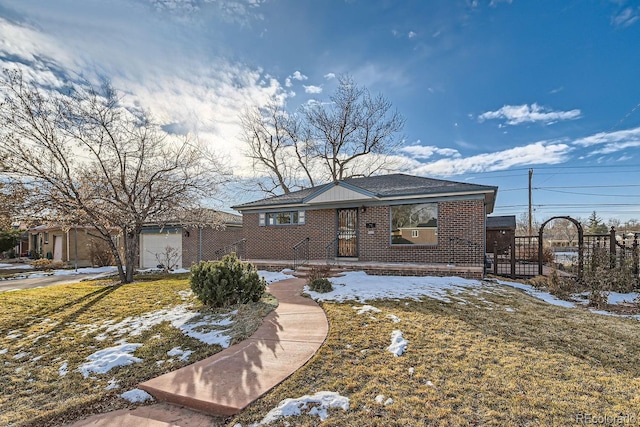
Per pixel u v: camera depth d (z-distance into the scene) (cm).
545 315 652
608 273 902
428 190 1202
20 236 3138
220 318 668
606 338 525
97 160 1258
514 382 370
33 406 389
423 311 660
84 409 375
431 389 358
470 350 464
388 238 1278
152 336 595
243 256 1759
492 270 1293
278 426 308
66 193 1146
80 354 536
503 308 695
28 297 977
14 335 640
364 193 1277
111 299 916
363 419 309
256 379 400
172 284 1150
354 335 531
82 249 2498
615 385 365
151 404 380
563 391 351
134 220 1296
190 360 487
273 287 960
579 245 1050
